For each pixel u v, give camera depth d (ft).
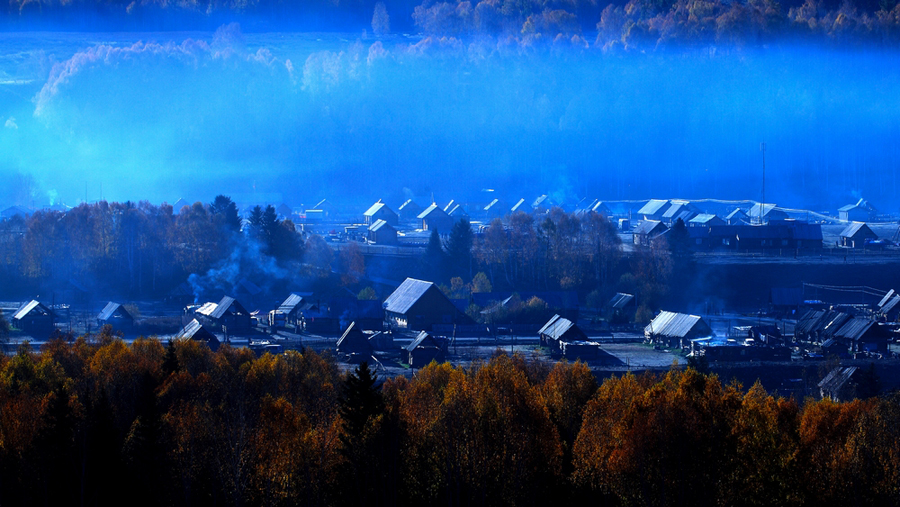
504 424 257.14
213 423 261.65
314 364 359.87
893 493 252.62
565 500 265.34
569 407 312.91
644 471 244.63
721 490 245.86
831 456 260.42
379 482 248.52
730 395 264.72
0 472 255.29
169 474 254.68
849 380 408.87
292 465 248.93
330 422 276.62
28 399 283.18
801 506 248.32
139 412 291.17
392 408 257.34
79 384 322.75
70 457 253.65
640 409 258.57
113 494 253.85
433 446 258.78
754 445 253.24
